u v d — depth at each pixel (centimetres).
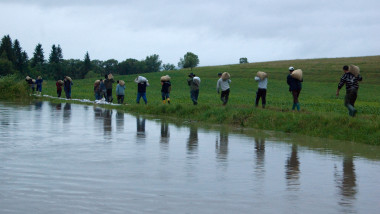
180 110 2111
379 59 11819
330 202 616
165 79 2591
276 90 6475
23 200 592
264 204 598
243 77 9275
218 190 668
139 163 869
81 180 714
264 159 947
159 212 551
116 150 1024
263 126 1598
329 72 9806
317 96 4903
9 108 2419
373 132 1302
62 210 551
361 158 991
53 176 738
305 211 569
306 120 1505
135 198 612
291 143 1216
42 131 1376
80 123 1661
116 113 2245
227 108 1889
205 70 11294
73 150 1013
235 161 914
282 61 13288
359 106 3023
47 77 16712
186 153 1002
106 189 659
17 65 16075
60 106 2733
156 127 1572
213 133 1418
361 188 703
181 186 687
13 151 981
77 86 7506
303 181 744
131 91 5994
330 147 1158
